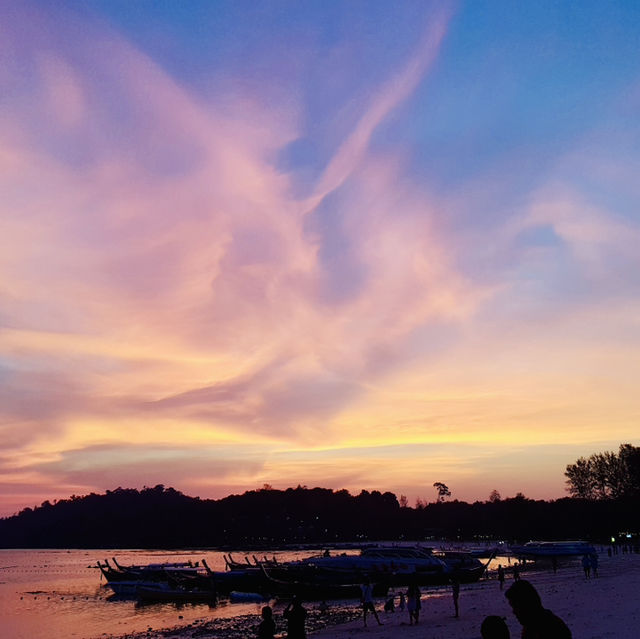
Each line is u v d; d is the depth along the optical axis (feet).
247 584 214.28
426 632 102.06
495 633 21.71
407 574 205.98
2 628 163.43
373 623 124.57
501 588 194.18
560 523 606.55
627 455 583.17
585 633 80.74
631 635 76.54
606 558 339.98
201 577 223.30
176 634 138.00
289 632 54.95
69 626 165.27
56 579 377.30
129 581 254.06
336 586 197.57
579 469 633.61
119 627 160.35
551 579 213.87
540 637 21.26
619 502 552.82
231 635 131.85
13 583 340.39
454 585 121.70
